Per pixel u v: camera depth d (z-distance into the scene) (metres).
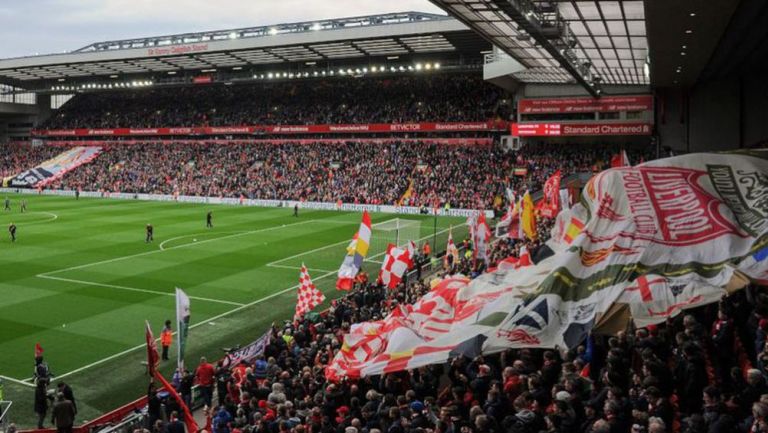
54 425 18.19
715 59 40.62
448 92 87.69
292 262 40.94
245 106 99.31
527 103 67.94
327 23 87.62
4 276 35.72
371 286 27.06
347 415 12.13
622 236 10.95
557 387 10.46
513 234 32.12
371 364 12.47
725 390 10.55
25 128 115.38
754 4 25.05
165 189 83.56
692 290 9.83
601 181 11.96
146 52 85.19
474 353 11.06
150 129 99.50
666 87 59.66
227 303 30.89
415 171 76.56
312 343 19.47
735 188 11.39
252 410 13.52
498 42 38.81
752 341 12.12
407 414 10.93
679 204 11.21
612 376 10.62
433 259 37.72
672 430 9.06
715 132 59.34
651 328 13.77
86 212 66.06
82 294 31.98
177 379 19.06
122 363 22.91
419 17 84.19
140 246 45.72
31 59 92.62
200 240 48.69
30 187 93.38
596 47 39.75
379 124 85.44
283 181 80.81
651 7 24.70
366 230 25.97
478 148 78.81
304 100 96.62
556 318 10.42
